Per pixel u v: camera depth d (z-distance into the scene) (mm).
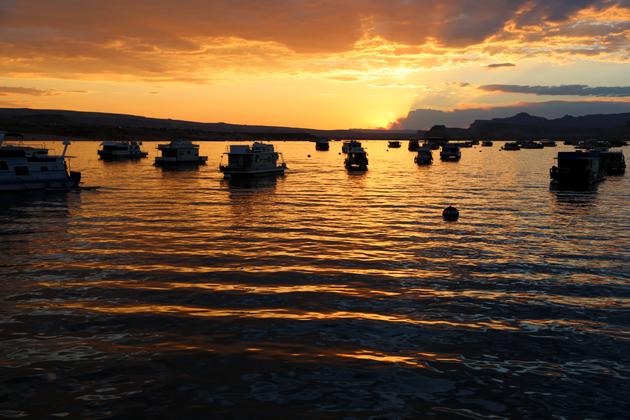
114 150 131250
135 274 22219
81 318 16562
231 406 11258
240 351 14125
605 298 19469
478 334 15680
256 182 73875
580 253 27453
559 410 11391
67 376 12523
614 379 12867
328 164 123938
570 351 14500
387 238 31656
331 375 12797
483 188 66188
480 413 11195
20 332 15289
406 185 70750
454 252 27625
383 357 13914
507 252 27625
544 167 113688
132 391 11859
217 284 20828
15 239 30312
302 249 28172
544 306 18438
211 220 38719
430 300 19062
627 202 50562
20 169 55625
